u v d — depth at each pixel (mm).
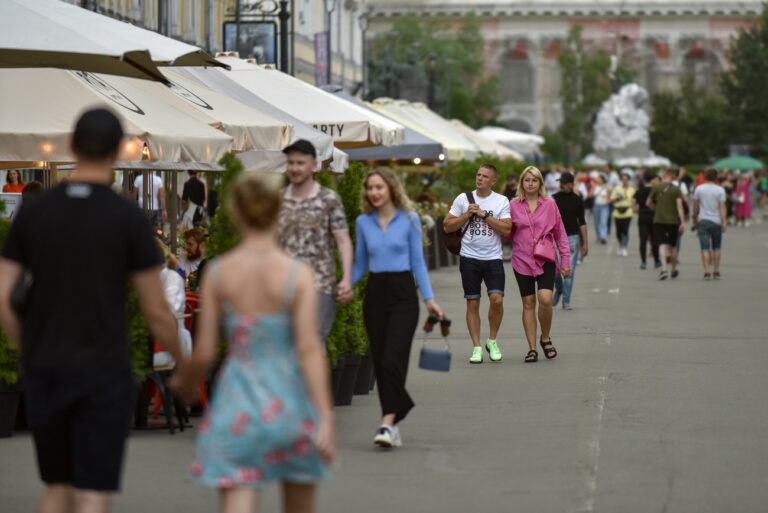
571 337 47781
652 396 34281
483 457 26844
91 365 16875
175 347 17375
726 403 33156
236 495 16000
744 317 54500
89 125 17094
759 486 24125
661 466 25828
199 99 40531
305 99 54469
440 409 32719
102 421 16906
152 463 26484
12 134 29641
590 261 91062
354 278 27984
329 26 123438
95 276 16906
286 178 35719
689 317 54562
